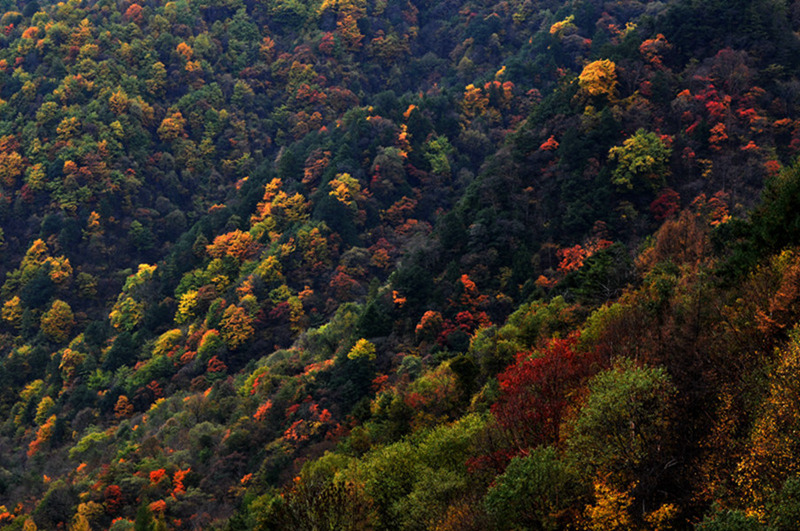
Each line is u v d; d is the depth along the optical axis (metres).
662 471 34.75
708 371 36.97
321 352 119.06
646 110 122.06
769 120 117.38
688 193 108.69
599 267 75.88
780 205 48.66
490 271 112.38
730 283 48.56
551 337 69.62
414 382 83.06
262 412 102.50
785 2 138.00
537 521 35.75
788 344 34.50
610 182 113.50
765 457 30.39
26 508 103.00
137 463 102.12
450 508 43.16
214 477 93.75
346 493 44.69
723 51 128.38
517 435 44.81
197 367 131.75
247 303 137.50
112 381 141.00
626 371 36.88
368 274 145.88
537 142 131.62
